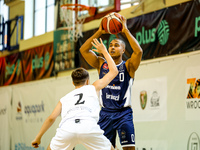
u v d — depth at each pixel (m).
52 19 19.25
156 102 12.74
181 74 12.10
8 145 20.09
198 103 11.39
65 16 16.72
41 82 18.52
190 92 11.70
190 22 12.10
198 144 11.21
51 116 6.07
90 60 8.20
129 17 14.63
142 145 12.98
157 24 13.22
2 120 20.78
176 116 12.02
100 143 5.89
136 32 14.01
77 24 16.41
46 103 17.94
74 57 16.66
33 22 20.61
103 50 6.54
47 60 18.31
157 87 12.80
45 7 19.84
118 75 7.80
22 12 21.16
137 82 13.52
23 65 19.91
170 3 13.15
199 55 11.65
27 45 20.31
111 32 8.05
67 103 6.12
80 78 6.31
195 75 11.64
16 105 19.97
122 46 8.02
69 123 5.87
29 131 18.75
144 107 13.13
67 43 17.12
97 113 6.05
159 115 12.57
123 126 7.52
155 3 13.70
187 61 11.98
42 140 17.19
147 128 12.91
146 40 13.56
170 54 12.60
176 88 12.18
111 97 7.74
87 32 16.16
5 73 21.20
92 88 6.20
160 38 13.04
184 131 11.70
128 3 14.52
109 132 7.73
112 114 7.71
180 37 12.35
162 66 12.77
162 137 12.38
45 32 19.41
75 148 15.03
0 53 22.34
